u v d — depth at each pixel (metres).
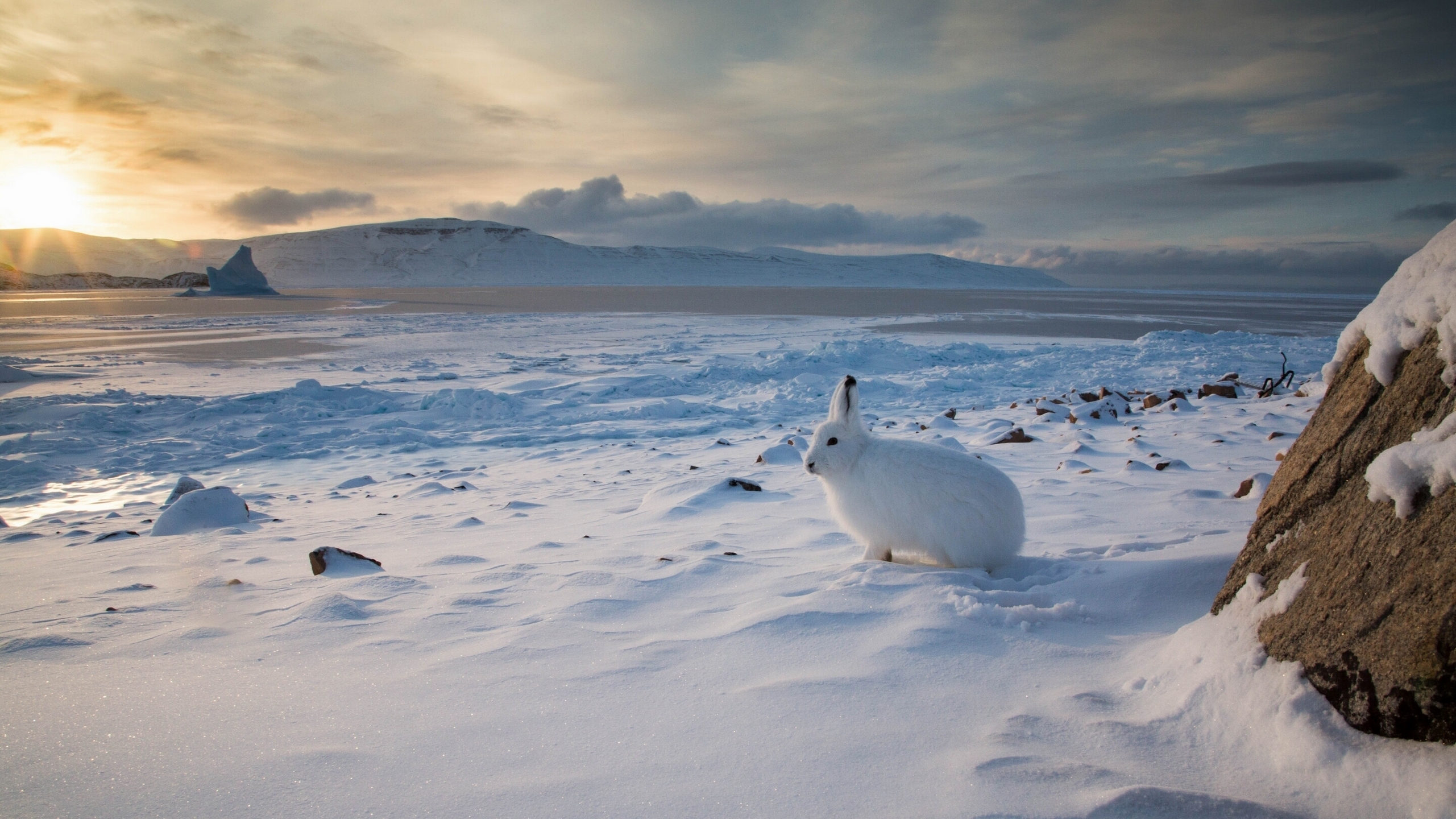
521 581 3.43
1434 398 1.76
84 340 29.41
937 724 1.81
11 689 2.09
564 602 3.01
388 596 3.23
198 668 2.28
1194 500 4.83
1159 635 2.43
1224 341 22.58
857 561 3.57
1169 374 17.06
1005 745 1.68
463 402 14.36
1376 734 1.55
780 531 4.70
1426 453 1.65
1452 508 1.56
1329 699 1.65
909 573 3.06
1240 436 8.06
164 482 9.31
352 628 2.72
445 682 2.14
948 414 11.45
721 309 59.84
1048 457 7.36
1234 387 12.52
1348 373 2.07
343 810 1.48
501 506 6.53
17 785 1.56
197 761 1.67
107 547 5.10
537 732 1.81
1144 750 1.69
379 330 35.28
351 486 8.52
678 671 2.19
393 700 2.02
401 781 1.59
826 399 15.14
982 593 2.75
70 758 1.68
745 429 12.30
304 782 1.58
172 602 3.19
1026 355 22.20
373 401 14.83
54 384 17.55
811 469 3.56
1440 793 1.36
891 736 1.75
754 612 2.72
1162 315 53.97
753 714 1.88
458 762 1.67
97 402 14.15
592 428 12.61
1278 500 2.09
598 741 1.76
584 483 7.82
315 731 1.82
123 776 1.60
